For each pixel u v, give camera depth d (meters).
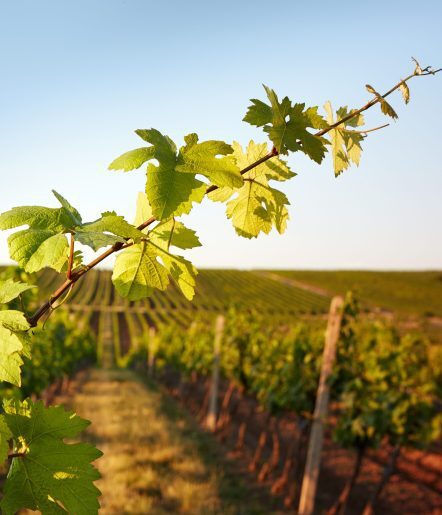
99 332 58.66
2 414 0.88
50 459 0.89
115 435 12.83
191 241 1.06
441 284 95.25
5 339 0.87
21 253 0.81
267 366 11.96
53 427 0.91
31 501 0.87
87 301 77.69
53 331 16.33
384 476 8.91
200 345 20.67
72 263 0.91
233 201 1.16
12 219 0.84
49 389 20.02
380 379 8.89
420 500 10.23
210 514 8.11
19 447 0.90
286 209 1.15
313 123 0.97
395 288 91.56
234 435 15.38
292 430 15.97
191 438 14.04
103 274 102.75
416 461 12.55
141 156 0.89
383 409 8.51
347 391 8.59
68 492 0.88
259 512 8.72
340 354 8.28
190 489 8.98
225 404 15.80
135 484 8.90
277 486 10.23
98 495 0.89
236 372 14.54
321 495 10.37
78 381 28.55
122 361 42.19
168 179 0.89
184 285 1.07
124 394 22.44
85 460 0.90
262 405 12.06
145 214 1.10
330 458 12.78
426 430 8.77
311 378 9.66
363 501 10.16
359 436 8.73
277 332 15.10
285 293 90.62
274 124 0.95
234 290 91.19
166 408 19.72
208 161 0.92
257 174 1.14
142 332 57.75
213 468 11.07
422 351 10.64
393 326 9.96
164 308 74.75
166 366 32.66
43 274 54.34
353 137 1.09
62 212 0.88
